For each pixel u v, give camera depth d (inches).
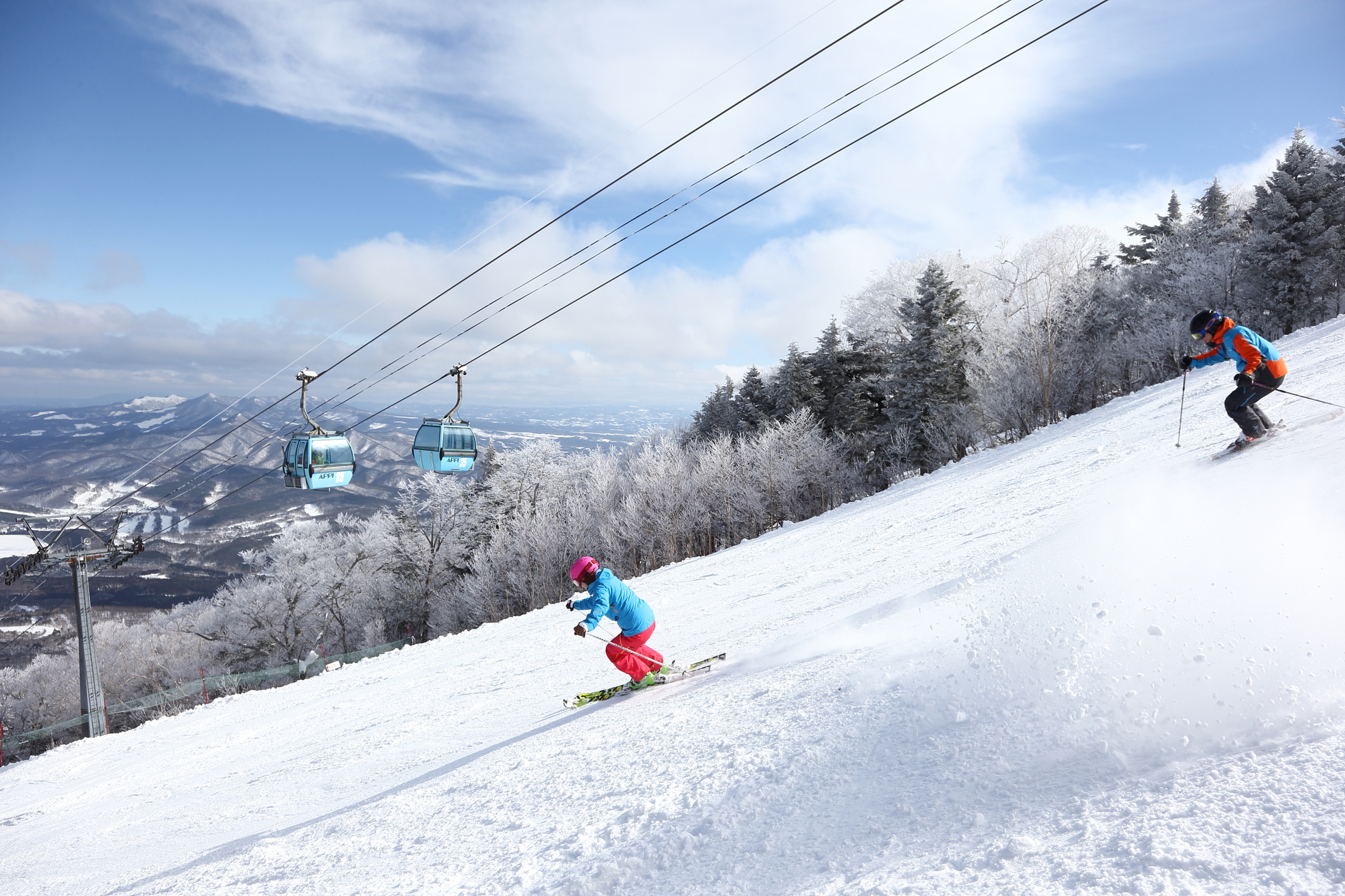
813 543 733.9
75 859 270.7
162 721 735.7
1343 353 487.5
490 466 1996.8
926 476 1122.0
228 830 236.7
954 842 80.0
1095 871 65.1
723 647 293.7
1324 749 72.7
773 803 108.0
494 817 146.6
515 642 625.3
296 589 1755.7
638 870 101.0
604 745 176.1
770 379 2090.3
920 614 200.1
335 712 499.2
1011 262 1823.3
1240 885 56.7
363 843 156.9
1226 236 1668.3
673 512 1770.4
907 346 1593.3
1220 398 591.8
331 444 541.0
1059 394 1560.0
